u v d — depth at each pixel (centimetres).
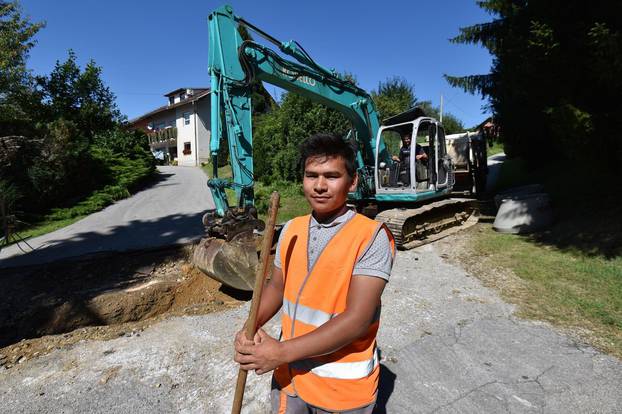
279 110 1736
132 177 1598
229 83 548
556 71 684
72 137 1403
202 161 2978
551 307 426
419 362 325
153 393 296
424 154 791
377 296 130
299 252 148
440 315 415
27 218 1095
